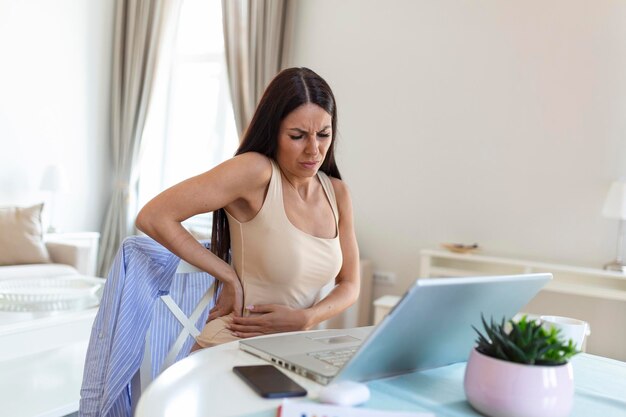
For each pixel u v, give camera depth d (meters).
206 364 0.86
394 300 3.25
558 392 0.70
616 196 2.96
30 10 4.20
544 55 3.39
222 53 4.66
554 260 3.35
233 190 1.22
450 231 3.63
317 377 0.80
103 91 4.77
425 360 0.89
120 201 4.69
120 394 1.17
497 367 0.71
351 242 1.41
